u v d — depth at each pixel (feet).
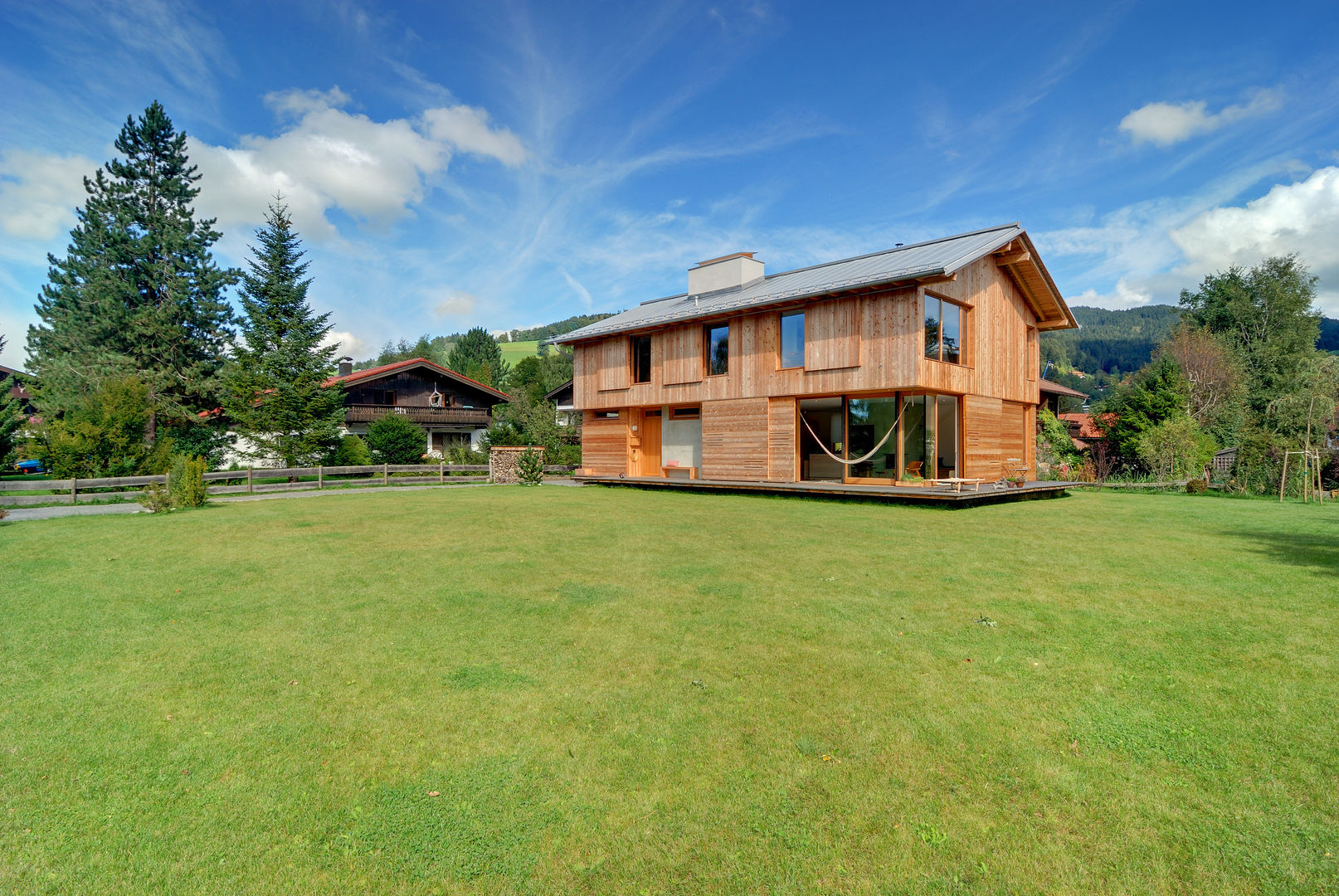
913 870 8.31
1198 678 13.80
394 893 8.04
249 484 62.13
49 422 61.16
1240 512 42.09
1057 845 8.73
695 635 16.67
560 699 13.10
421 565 25.21
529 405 123.75
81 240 89.61
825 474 57.11
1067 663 14.67
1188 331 131.85
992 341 58.95
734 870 8.34
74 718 12.46
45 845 8.87
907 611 18.65
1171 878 8.13
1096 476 78.54
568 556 26.84
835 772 10.44
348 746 11.41
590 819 9.37
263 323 82.23
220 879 8.27
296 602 20.06
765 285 64.54
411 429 96.32
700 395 63.31
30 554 27.78
